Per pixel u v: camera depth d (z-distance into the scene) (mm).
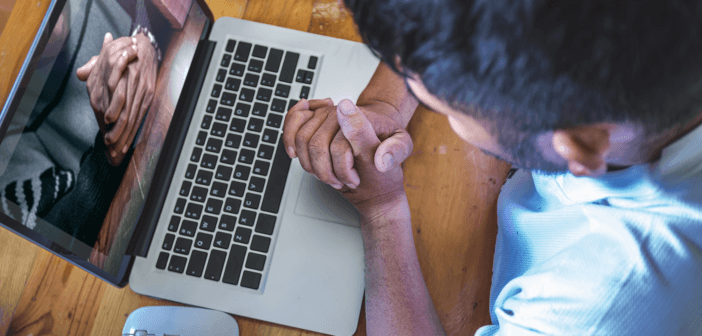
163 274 534
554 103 196
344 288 536
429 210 587
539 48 175
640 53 178
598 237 340
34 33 613
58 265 574
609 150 234
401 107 583
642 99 196
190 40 577
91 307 562
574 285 328
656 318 298
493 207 586
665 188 293
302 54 603
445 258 571
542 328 334
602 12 166
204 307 539
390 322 502
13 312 561
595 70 180
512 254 511
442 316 552
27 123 395
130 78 496
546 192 448
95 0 440
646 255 305
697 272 293
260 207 550
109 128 475
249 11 662
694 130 257
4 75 597
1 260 572
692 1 176
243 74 591
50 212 413
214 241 540
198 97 584
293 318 530
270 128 572
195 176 554
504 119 216
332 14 658
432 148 604
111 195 482
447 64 192
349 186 521
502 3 169
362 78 599
